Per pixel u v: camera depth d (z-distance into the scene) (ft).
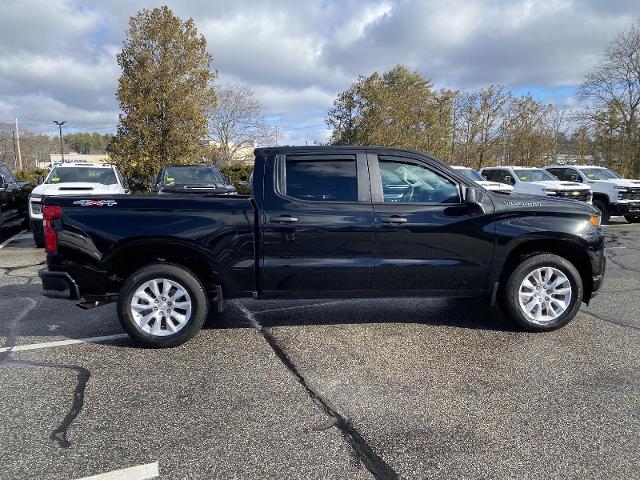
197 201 14.15
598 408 10.42
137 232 13.70
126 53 56.95
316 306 18.65
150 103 55.52
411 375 12.19
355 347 14.17
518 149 101.09
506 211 14.73
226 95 129.80
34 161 208.64
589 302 17.31
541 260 14.97
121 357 13.47
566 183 45.42
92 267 13.85
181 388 11.51
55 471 8.29
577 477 8.08
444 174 14.87
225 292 14.43
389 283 14.65
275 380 11.94
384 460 8.59
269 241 14.12
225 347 14.21
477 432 9.50
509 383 11.68
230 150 135.95
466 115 99.81
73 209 13.75
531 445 9.02
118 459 8.64
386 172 14.76
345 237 14.24
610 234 40.34
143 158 56.34
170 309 14.17
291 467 8.40
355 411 10.37
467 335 15.16
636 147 95.66
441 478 8.09
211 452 8.86
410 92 80.74
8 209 36.35
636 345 14.16
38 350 13.99
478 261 14.76
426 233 14.43
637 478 8.04
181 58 57.52
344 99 67.51
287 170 14.53
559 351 13.71
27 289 21.24
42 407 10.59
